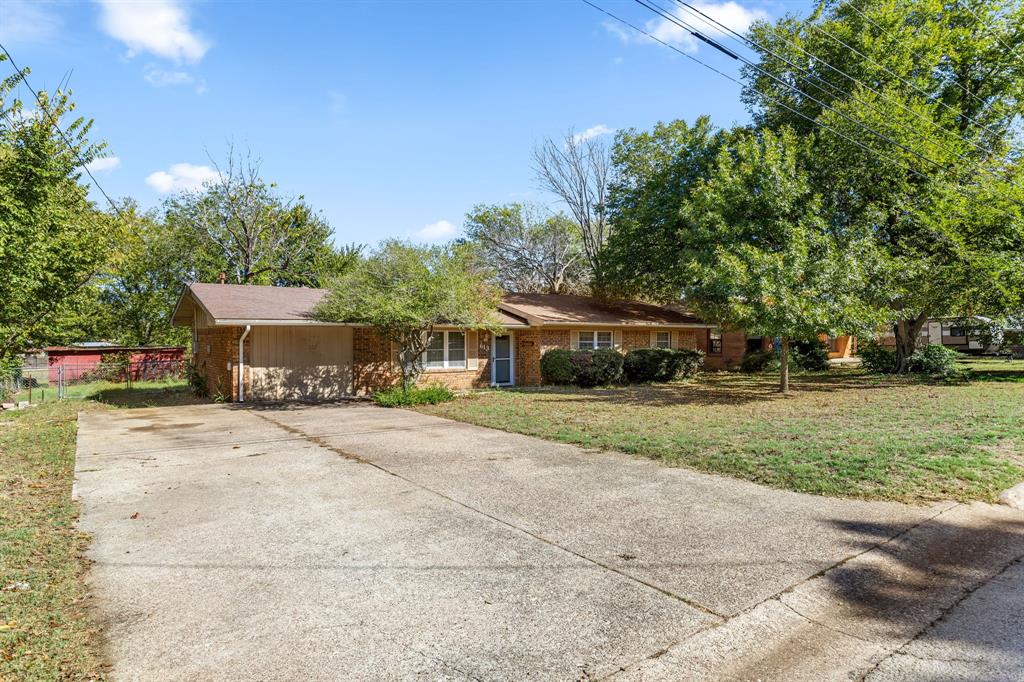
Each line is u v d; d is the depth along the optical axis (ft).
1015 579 13.35
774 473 21.99
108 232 59.82
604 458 25.52
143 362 77.36
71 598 12.17
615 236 78.38
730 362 84.02
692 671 9.63
